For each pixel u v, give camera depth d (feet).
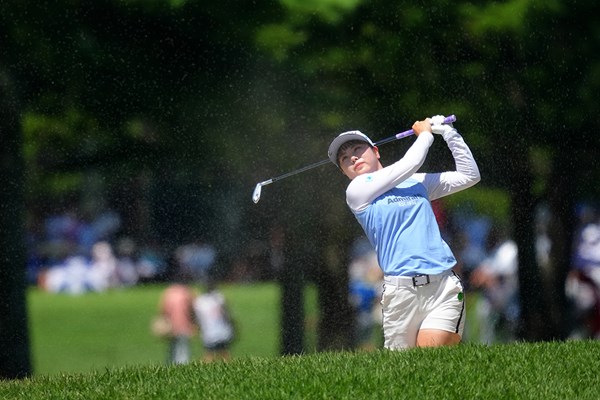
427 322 77.10
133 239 170.91
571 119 145.48
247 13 133.90
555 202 152.76
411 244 76.84
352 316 153.07
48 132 138.92
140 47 134.00
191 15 132.77
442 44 140.15
